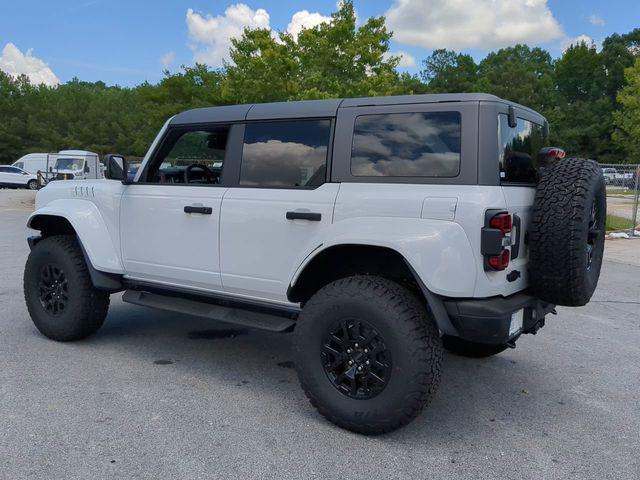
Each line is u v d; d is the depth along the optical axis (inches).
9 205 901.2
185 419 145.6
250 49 674.2
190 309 176.2
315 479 119.0
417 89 2257.6
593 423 149.9
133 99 2556.6
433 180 133.9
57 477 116.6
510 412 156.1
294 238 149.2
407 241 130.3
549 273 136.7
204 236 167.0
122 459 124.6
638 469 126.3
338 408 138.9
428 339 131.1
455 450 133.4
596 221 151.8
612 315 267.0
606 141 2486.5
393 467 124.9
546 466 126.9
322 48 677.3
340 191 143.6
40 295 205.5
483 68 2928.2
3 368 177.9
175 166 181.5
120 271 189.9
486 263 126.7
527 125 154.7
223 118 168.7
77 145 2454.5
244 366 187.0
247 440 135.3
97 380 170.4
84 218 193.2
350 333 137.8
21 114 2524.6
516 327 138.7
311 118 152.9
